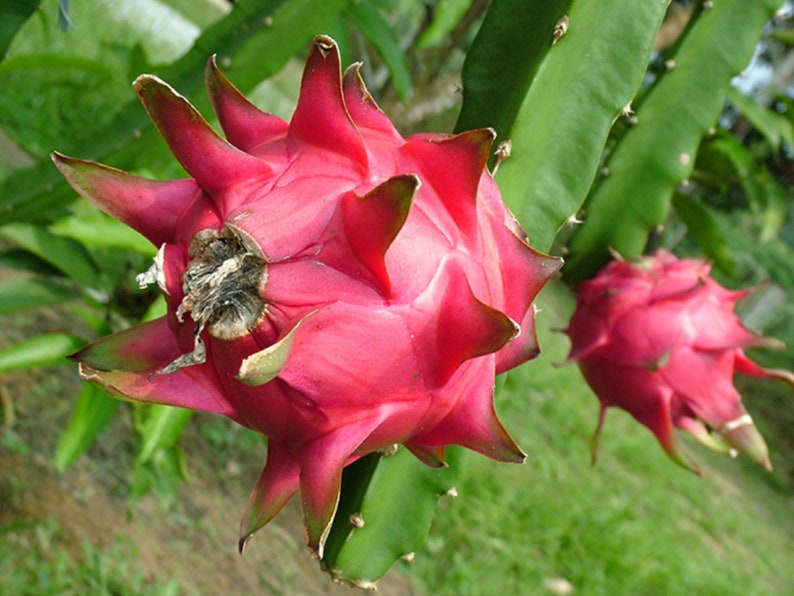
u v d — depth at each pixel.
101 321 0.60
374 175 0.26
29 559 0.73
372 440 0.27
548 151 0.39
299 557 0.98
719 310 0.47
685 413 0.48
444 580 1.08
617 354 0.48
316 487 0.25
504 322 0.25
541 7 0.38
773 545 1.83
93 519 0.83
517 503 1.30
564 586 1.16
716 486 2.00
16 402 0.90
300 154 0.27
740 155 0.70
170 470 0.77
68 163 0.28
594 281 0.51
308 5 0.47
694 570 1.40
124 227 0.57
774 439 2.67
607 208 0.53
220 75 0.28
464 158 0.26
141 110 0.48
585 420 1.78
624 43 0.39
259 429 0.27
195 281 0.25
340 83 0.25
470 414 0.28
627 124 0.53
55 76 1.36
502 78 0.39
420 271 0.26
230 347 0.25
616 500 1.48
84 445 0.61
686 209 0.70
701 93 0.51
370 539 0.39
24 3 0.39
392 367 0.25
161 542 0.86
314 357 0.25
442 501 1.23
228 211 0.26
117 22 1.51
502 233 0.29
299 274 0.25
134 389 0.27
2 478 0.80
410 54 0.87
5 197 0.51
